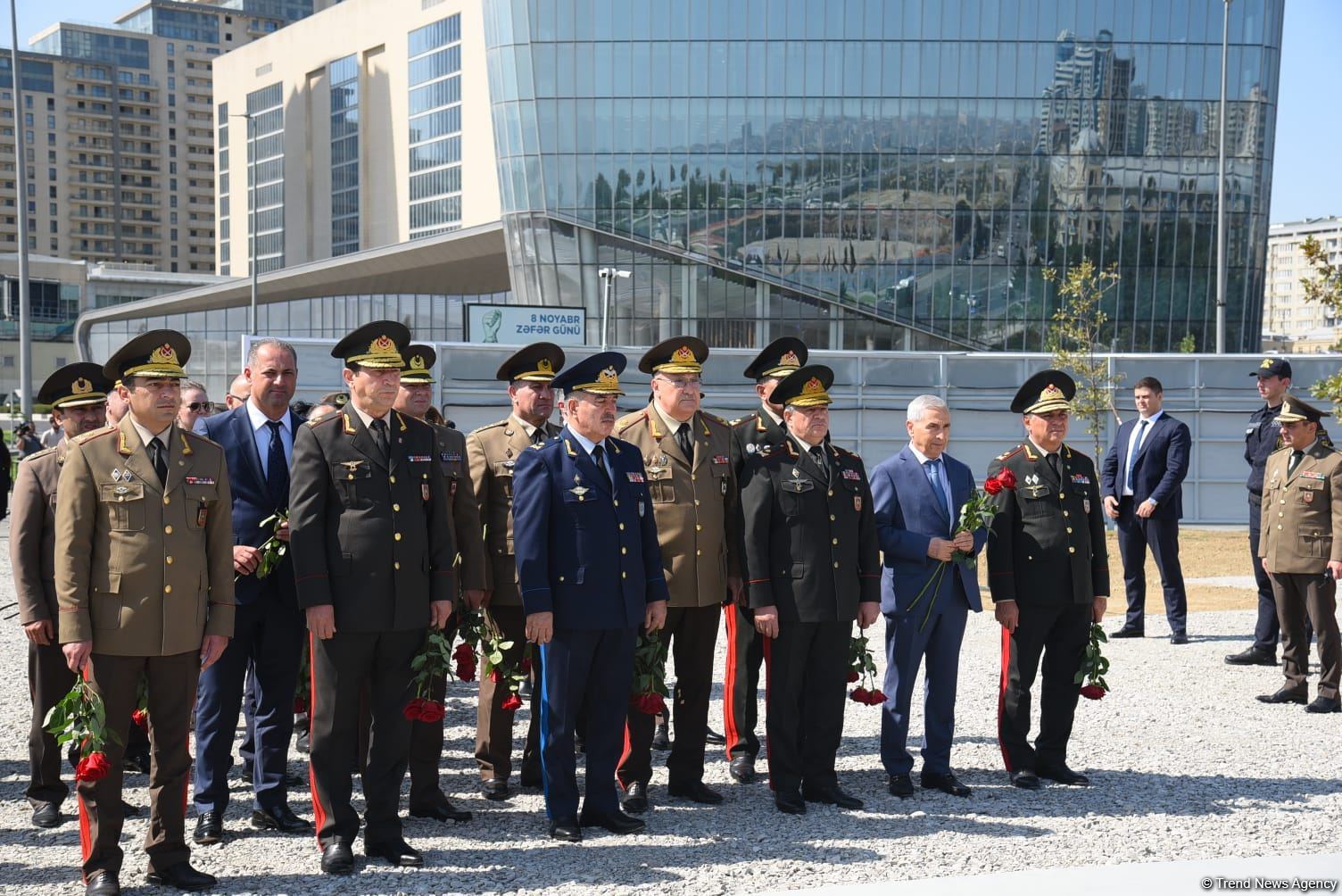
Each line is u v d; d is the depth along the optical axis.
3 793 6.74
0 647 10.78
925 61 51.62
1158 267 52.38
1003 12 51.28
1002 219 52.09
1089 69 51.41
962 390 26.23
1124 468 11.81
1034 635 6.97
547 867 5.59
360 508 5.72
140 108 173.38
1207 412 25.64
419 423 6.05
